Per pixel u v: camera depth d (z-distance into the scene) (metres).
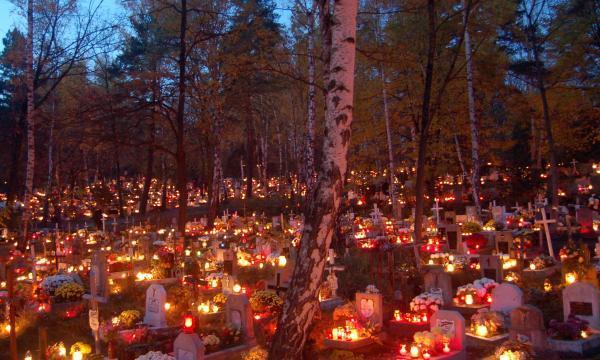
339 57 9.41
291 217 35.72
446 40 31.86
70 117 27.97
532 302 15.60
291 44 33.16
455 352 11.66
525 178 39.84
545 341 11.30
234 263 19.86
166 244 27.00
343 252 22.84
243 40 31.47
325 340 12.89
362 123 38.50
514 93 36.88
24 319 15.20
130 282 20.11
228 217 40.72
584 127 42.34
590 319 12.70
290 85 36.50
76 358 11.71
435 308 14.12
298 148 46.59
